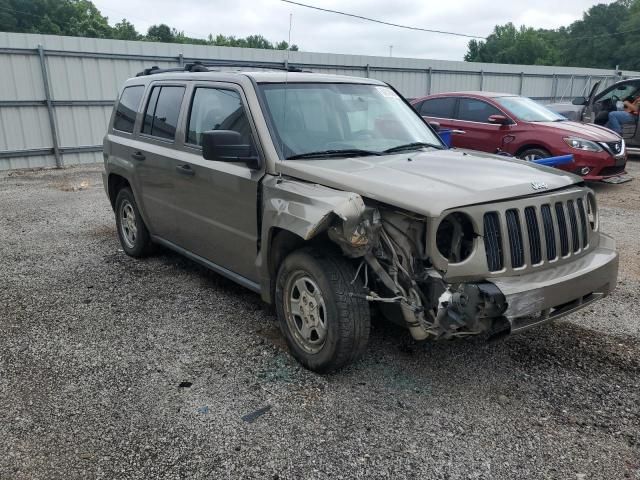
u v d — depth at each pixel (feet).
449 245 10.55
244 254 13.89
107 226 25.71
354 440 9.98
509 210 10.75
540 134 31.55
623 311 15.61
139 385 11.79
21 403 11.15
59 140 47.57
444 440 9.98
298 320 12.39
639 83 43.98
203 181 14.80
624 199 30.60
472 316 9.97
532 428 10.34
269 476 9.10
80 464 9.38
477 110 34.55
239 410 10.87
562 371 12.34
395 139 14.84
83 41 47.11
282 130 13.29
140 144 18.15
